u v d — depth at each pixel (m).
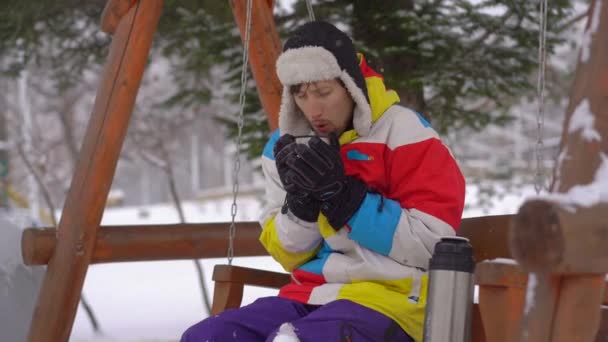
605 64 1.96
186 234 4.41
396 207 2.58
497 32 5.76
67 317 3.97
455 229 2.61
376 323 2.50
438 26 5.70
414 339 2.57
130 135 10.59
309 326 2.48
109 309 9.23
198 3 5.85
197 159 41.09
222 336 2.64
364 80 2.72
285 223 2.73
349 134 2.73
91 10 6.55
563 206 1.76
